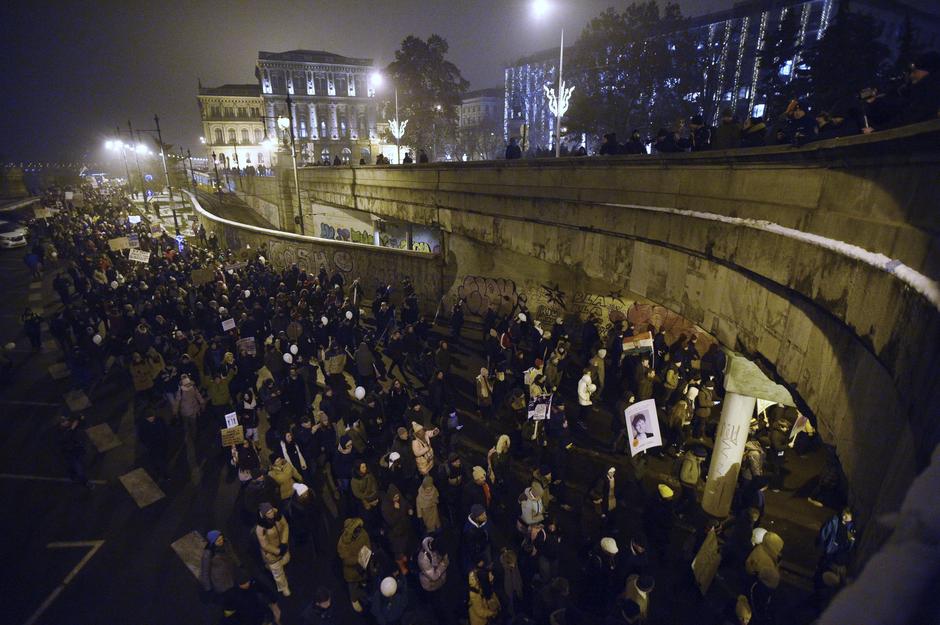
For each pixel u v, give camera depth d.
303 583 8.73
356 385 15.12
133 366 13.38
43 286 25.33
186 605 8.38
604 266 11.37
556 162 12.65
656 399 12.82
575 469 11.48
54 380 15.77
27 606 8.37
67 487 11.15
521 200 14.32
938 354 2.81
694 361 13.03
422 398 14.33
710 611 7.96
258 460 10.41
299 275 21.22
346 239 31.52
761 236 6.58
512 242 15.05
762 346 6.70
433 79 53.91
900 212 4.05
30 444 12.64
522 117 85.00
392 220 26.44
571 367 15.76
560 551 9.12
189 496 10.89
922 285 3.33
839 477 10.15
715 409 13.46
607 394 14.41
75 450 10.74
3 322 20.53
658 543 8.80
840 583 7.24
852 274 4.62
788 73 43.22
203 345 14.05
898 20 42.41
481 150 82.06
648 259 9.81
